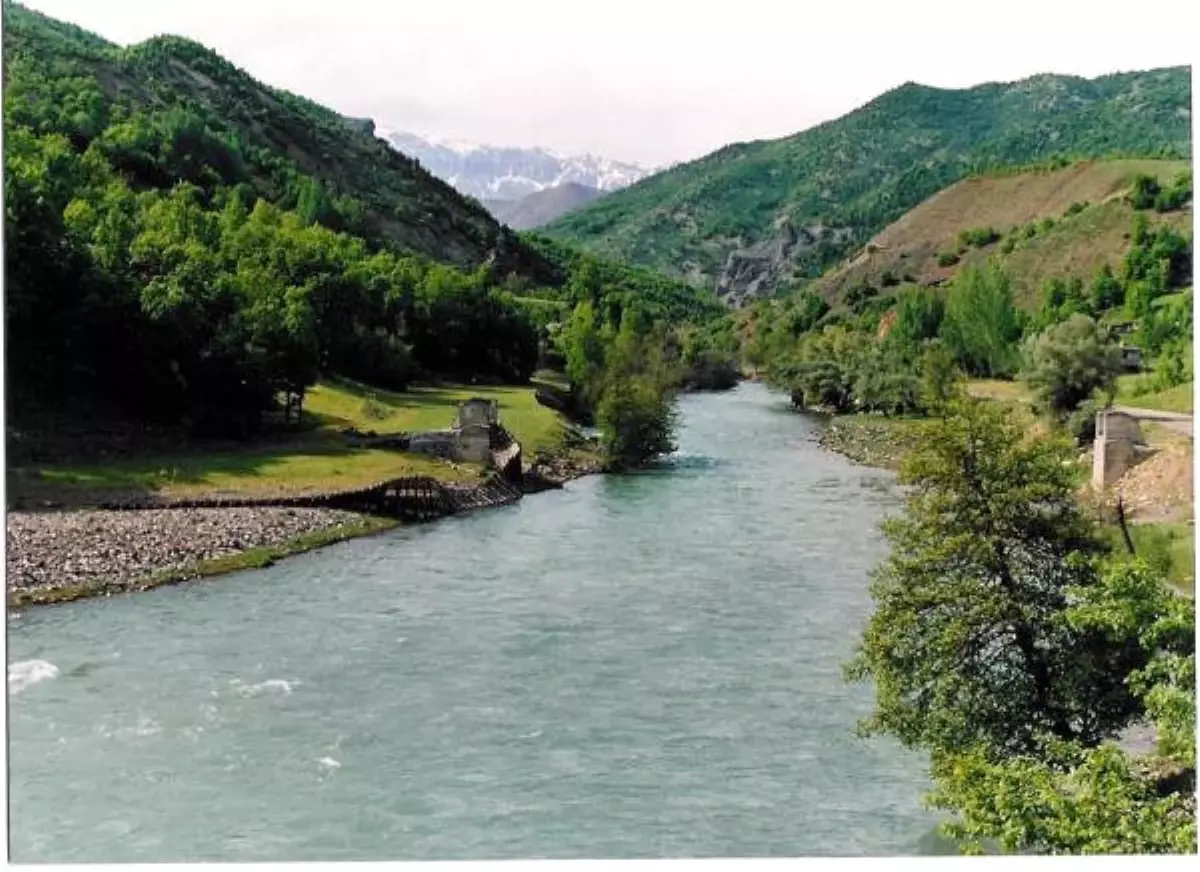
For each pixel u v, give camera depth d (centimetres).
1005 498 3478
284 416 10919
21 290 8956
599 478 10956
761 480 10825
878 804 3816
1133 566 3086
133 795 3762
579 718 4497
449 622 5756
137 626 5591
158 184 17775
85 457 8606
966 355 17112
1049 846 2656
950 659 3506
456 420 11231
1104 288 18838
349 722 4406
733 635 5572
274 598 6194
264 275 10994
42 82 19162
